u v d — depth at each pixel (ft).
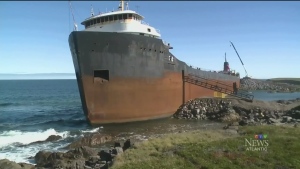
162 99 112.57
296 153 48.37
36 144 78.74
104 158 56.59
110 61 92.63
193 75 140.87
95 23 111.65
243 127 74.84
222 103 125.70
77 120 120.06
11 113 157.28
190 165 44.32
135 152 52.75
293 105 139.33
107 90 94.17
